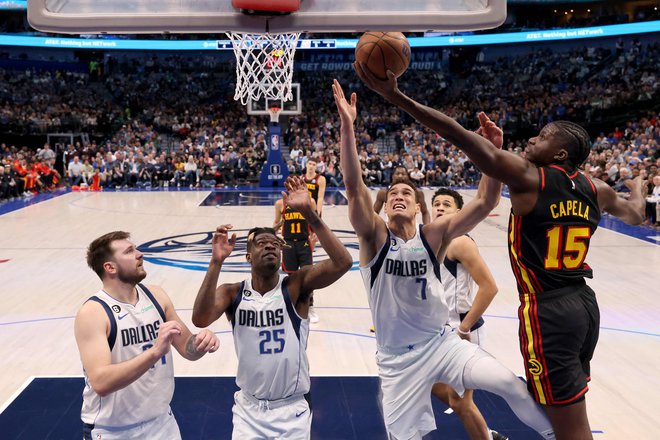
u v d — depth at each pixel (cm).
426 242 353
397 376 369
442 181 2303
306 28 252
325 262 333
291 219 689
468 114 2917
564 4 3045
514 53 3186
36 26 248
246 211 1588
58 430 432
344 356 588
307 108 3067
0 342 623
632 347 617
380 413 463
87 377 300
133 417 306
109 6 246
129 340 308
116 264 309
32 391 499
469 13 248
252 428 335
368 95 3134
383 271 354
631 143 2253
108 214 1531
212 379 527
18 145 2597
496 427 443
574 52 3034
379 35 260
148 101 3056
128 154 2328
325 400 487
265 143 2531
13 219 1454
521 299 295
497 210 1670
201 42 2962
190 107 3055
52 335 646
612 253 1086
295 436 334
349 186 332
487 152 265
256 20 250
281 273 706
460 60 3225
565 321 280
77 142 2462
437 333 365
